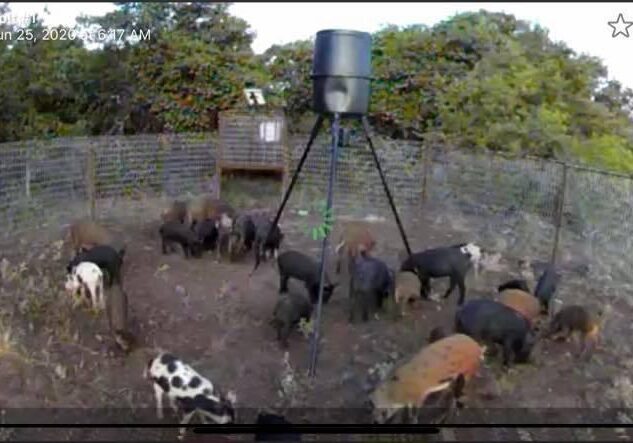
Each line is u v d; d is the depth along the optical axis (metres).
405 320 5.66
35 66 10.73
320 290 5.03
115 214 8.96
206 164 10.16
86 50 11.30
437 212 9.42
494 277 6.90
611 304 6.26
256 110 11.08
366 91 5.31
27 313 5.52
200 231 7.35
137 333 5.23
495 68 11.31
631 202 7.02
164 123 11.23
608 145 10.95
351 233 6.88
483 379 4.61
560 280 6.43
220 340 5.20
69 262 6.52
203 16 12.27
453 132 10.87
